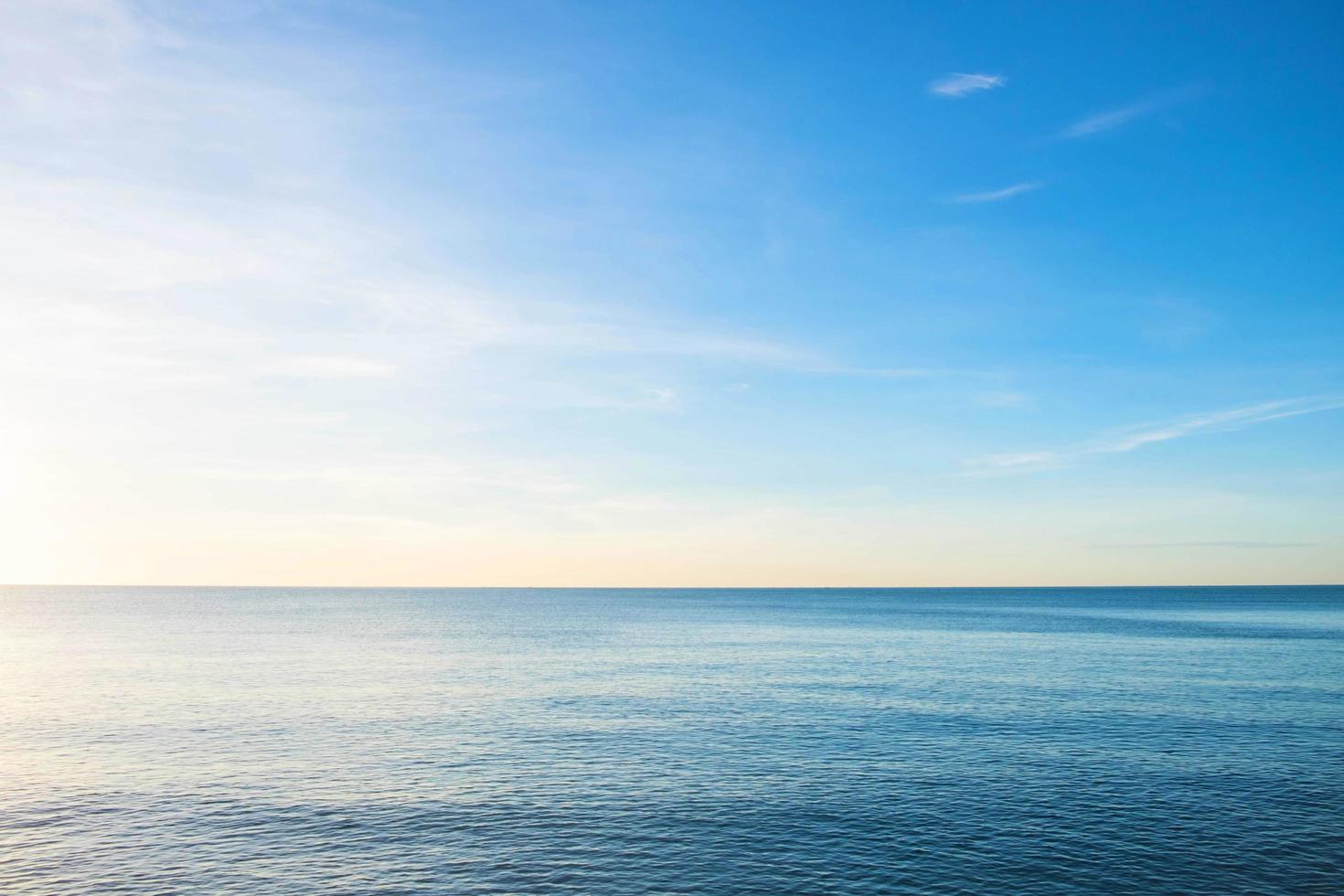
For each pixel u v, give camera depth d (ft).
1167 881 95.96
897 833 111.86
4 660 322.55
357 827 114.42
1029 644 398.42
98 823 116.47
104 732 177.99
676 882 95.76
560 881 95.91
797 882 95.91
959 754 155.22
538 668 300.61
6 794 130.21
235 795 129.80
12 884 95.30
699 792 130.93
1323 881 95.71
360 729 182.60
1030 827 113.60
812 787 133.18
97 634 474.90
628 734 175.63
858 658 332.39
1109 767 144.97
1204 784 134.31
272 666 308.81
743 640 438.40
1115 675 270.26
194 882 95.91
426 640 440.04
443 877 97.30
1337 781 135.54
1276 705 207.31
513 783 136.56
